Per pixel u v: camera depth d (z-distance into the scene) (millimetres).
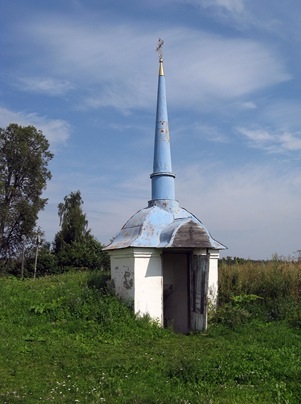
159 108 16375
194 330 13844
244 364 8664
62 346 10609
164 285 15414
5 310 13734
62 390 7500
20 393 7344
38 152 42125
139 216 14844
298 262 17141
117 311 13164
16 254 39406
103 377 8148
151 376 8234
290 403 6934
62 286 16031
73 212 42438
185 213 15406
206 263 13586
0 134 41344
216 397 7105
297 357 9461
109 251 14812
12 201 40500
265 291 14945
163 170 15609
